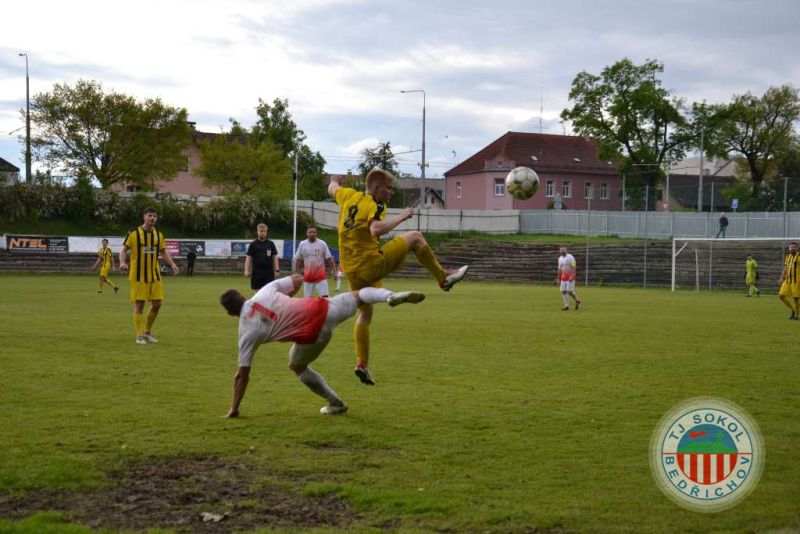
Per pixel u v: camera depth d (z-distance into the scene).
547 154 71.00
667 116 61.59
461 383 9.53
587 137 73.75
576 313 21.42
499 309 22.64
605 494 5.29
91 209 51.66
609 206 71.69
